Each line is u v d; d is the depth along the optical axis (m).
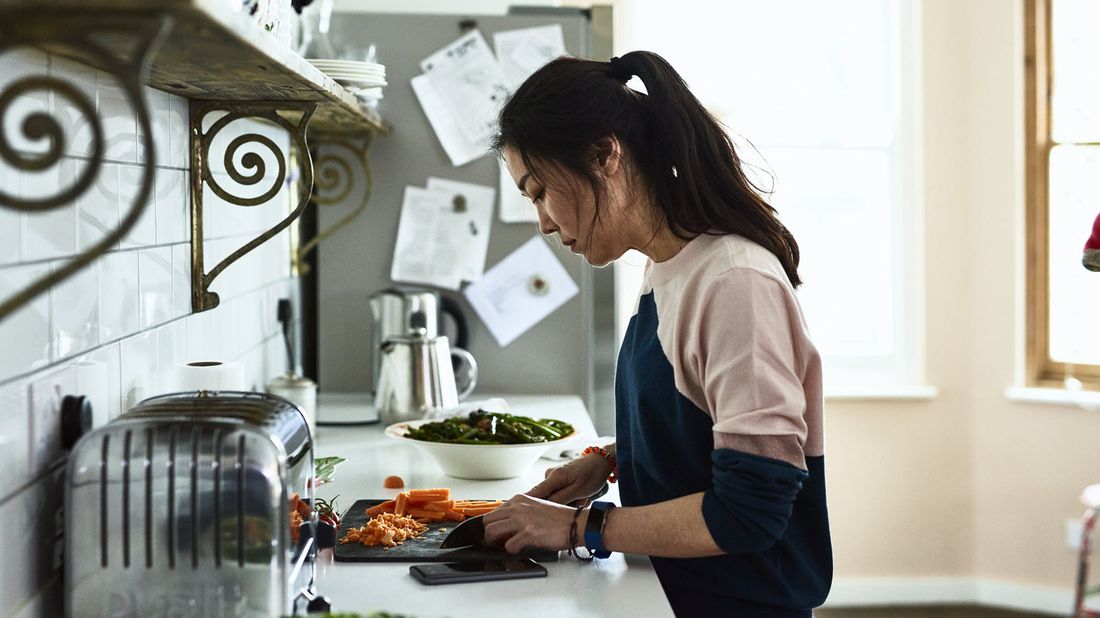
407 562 1.40
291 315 2.76
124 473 1.03
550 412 2.58
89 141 1.22
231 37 0.96
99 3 0.76
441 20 2.86
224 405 1.20
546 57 2.87
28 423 1.06
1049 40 3.74
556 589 1.30
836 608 3.82
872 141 3.86
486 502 1.64
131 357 1.38
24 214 1.04
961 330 3.84
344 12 2.84
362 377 2.90
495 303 2.89
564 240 1.39
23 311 1.04
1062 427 3.71
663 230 1.35
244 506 1.03
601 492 1.64
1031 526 3.77
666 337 1.32
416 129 2.86
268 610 1.04
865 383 3.90
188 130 1.64
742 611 1.36
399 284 2.88
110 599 1.04
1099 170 3.69
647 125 1.34
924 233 3.82
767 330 1.20
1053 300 3.78
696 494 1.24
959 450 3.85
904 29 3.82
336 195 2.86
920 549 3.86
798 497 1.35
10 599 1.02
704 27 3.81
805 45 3.84
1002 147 3.75
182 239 1.63
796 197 3.89
